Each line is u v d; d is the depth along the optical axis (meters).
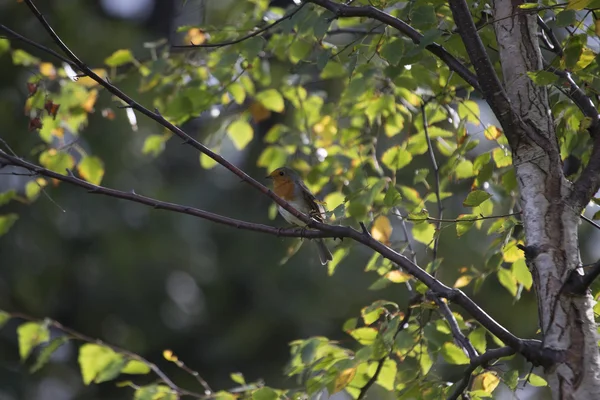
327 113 11.02
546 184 6.66
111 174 20.11
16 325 20.69
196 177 23.64
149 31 23.98
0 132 18.86
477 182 8.38
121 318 21.23
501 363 7.49
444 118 9.89
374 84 10.38
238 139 11.48
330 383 7.44
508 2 7.18
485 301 19.44
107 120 19.67
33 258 20.16
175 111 10.06
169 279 21.20
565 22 6.98
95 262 20.62
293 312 20.61
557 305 6.25
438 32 6.90
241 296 22.09
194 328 21.88
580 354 6.11
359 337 8.31
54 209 20.16
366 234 7.11
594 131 7.17
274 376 21.02
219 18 15.22
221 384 21.25
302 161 11.36
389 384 8.36
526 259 6.57
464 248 18.98
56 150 10.45
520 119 6.80
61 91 10.50
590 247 19.55
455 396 6.77
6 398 19.61
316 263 21.22
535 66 7.07
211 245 22.39
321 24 8.12
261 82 11.24
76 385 21.41
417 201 9.42
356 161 10.34
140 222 21.08
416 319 8.12
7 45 10.68
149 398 8.48
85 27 20.48
